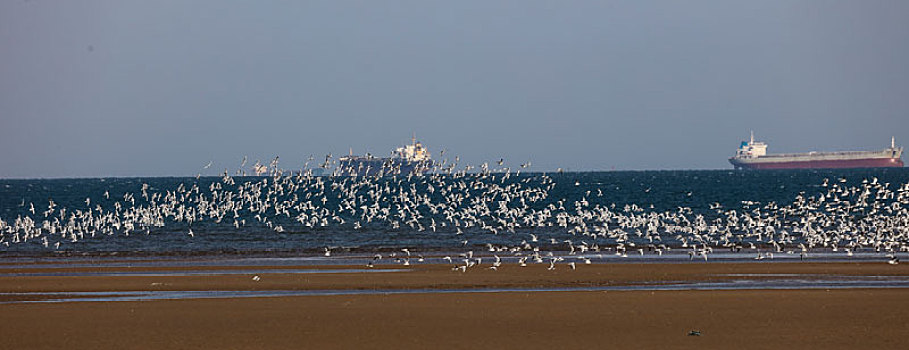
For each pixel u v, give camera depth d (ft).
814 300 134.62
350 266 188.55
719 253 212.43
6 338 112.78
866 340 109.29
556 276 168.66
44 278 168.25
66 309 131.64
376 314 126.52
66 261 205.87
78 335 114.21
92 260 208.03
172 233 290.15
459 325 118.73
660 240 247.70
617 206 481.87
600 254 211.61
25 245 251.60
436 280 163.94
